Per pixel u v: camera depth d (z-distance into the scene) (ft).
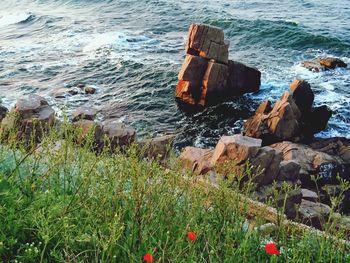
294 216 35.04
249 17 136.67
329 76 94.22
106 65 98.48
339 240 15.55
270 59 105.19
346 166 57.82
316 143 65.36
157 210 14.57
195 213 14.99
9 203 13.07
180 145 69.92
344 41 114.52
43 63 100.01
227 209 15.38
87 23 134.10
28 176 15.17
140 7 151.23
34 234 12.59
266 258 14.43
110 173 15.43
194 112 80.38
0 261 11.35
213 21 131.85
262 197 35.76
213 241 13.94
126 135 44.68
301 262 13.44
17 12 149.28
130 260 11.74
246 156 38.86
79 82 89.86
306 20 135.13
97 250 11.76
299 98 73.82
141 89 87.45
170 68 96.63
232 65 84.28
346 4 158.81
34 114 44.45
